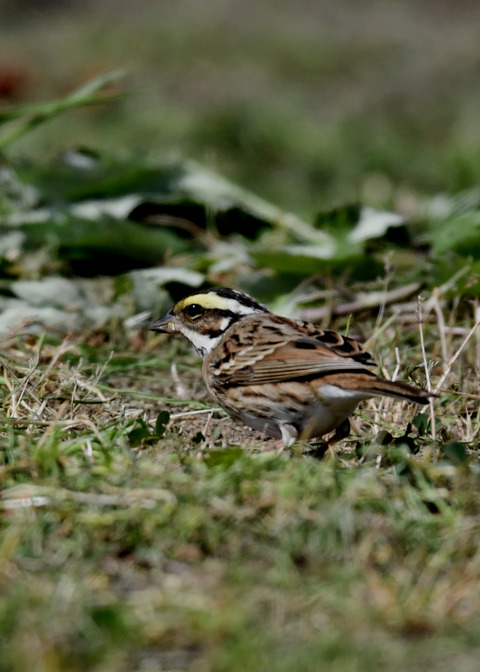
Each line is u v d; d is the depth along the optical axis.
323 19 37.41
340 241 14.77
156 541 7.35
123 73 15.05
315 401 9.17
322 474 8.03
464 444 9.52
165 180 16.53
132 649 6.34
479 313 11.70
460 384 10.78
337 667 6.07
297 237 16.09
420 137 27.30
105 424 10.01
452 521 7.59
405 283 13.49
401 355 11.69
